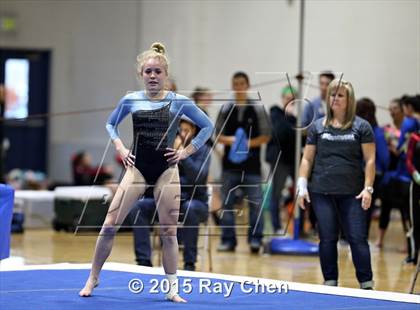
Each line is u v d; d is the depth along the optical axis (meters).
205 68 19.84
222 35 19.62
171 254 7.96
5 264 10.82
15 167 21.48
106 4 21.11
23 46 21.27
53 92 21.41
